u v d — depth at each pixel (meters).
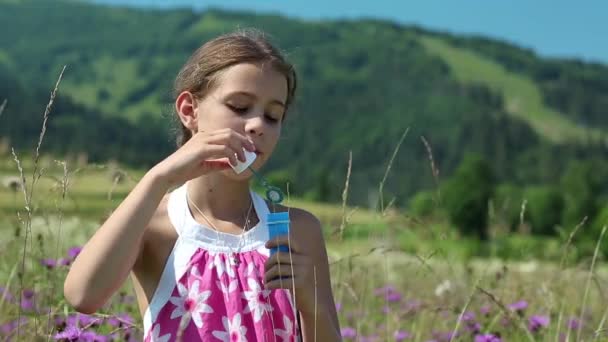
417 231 4.44
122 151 109.94
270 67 2.34
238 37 2.42
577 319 4.22
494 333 4.05
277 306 2.34
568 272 4.59
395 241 4.45
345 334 4.16
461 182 54.59
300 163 127.69
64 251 4.26
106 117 123.31
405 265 4.49
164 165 2.22
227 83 2.32
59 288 3.79
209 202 2.41
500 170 124.88
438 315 4.59
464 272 4.91
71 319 3.34
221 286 2.31
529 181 123.50
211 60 2.36
